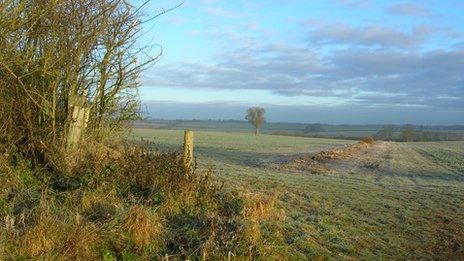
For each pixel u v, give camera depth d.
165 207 10.20
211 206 11.05
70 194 9.95
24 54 10.75
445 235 12.92
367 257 10.26
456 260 10.85
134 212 8.82
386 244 11.45
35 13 10.24
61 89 11.73
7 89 10.95
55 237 7.73
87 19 11.38
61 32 11.10
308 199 15.80
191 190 11.16
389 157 47.41
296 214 12.71
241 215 10.84
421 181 29.53
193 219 10.07
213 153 43.59
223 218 10.09
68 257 7.53
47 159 11.36
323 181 22.84
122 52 12.59
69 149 11.52
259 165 33.38
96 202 9.74
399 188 22.80
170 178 11.38
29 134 11.43
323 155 40.78
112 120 13.49
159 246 8.57
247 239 9.09
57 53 11.14
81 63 11.91
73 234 7.78
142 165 11.56
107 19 11.65
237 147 57.06
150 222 8.72
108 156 11.83
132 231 8.55
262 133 135.75
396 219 14.23
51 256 7.39
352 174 30.81
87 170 10.98
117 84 13.03
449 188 24.73
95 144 12.41
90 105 12.63
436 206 17.34
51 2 10.35
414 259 10.61
